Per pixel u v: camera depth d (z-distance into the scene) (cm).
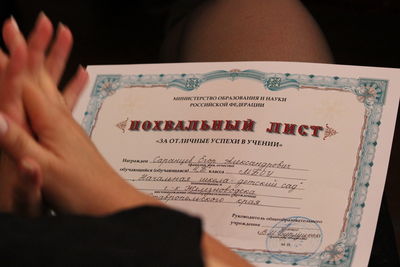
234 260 47
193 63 66
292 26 71
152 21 121
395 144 108
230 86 64
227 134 61
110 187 51
